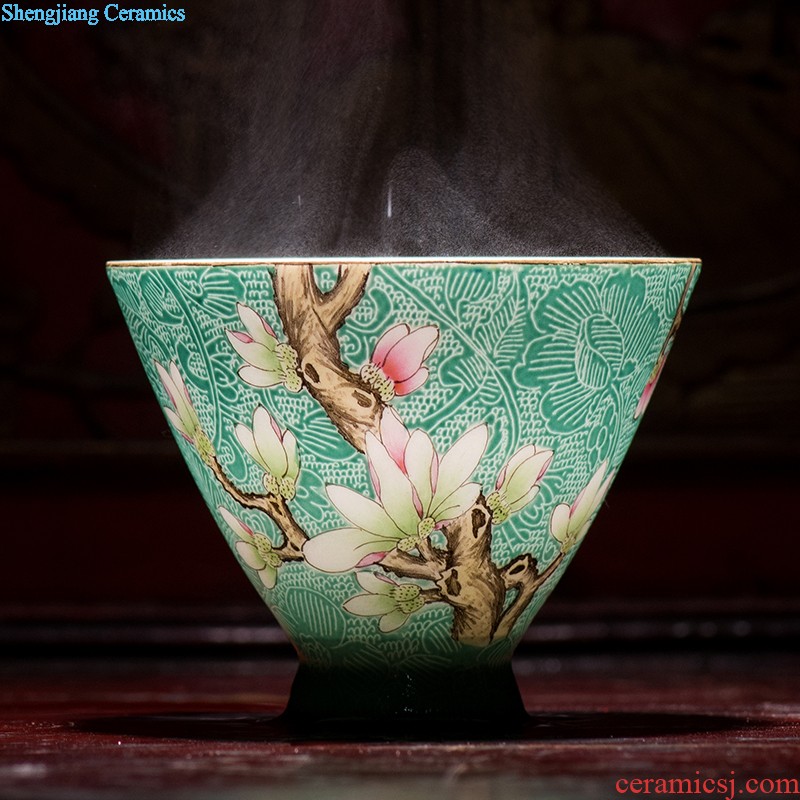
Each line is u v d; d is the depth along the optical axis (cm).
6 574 221
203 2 216
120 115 219
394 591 111
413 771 92
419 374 105
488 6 213
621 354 110
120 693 153
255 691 155
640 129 221
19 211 222
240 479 112
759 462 224
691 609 218
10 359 221
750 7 223
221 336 108
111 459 220
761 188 224
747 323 225
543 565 113
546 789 86
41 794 85
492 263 104
